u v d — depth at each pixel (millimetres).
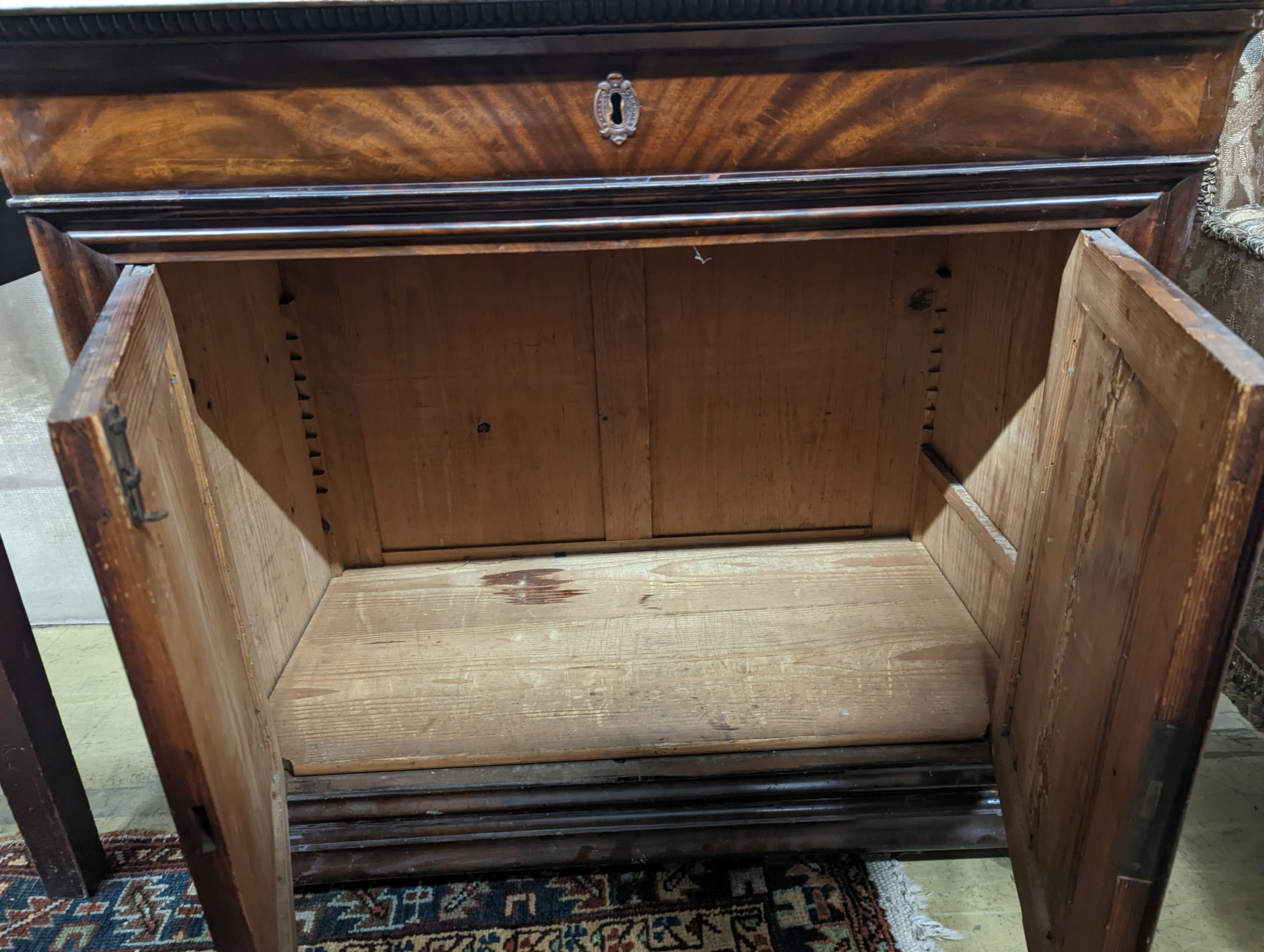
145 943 931
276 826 833
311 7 581
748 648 1189
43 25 583
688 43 621
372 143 646
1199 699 550
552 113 643
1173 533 553
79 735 1229
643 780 983
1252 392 473
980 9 612
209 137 640
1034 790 821
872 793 982
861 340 1303
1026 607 880
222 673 717
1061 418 792
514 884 991
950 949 894
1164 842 599
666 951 900
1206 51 648
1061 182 687
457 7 591
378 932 934
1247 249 1045
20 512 1384
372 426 1333
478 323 1262
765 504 1431
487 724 1060
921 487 1409
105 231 671
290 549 1241
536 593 1346
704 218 692
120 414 545
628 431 1350
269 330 1177
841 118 655
